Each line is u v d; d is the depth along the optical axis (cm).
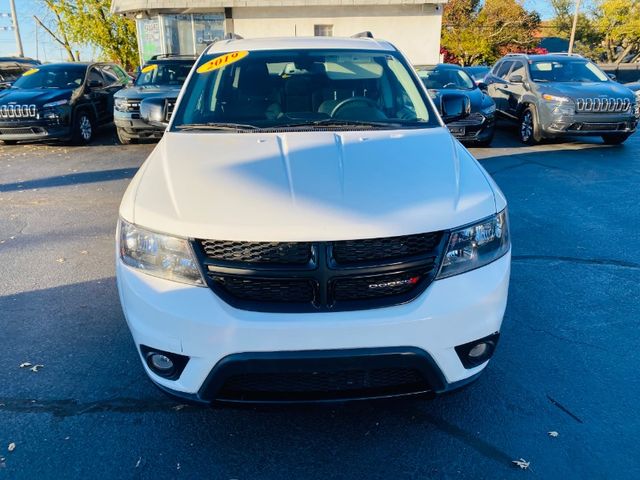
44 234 561
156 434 268
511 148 1012
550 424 272
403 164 271
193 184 254
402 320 222
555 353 333
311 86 372
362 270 222
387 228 224
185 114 355
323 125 336
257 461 251
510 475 241
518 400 290
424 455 253
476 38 3562
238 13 1833
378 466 247
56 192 729
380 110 362
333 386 231
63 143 1125
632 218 584
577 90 975
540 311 384
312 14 1845
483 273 241
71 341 352
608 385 303
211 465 249
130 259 242
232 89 370
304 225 222
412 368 229
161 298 229
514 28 3638
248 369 222
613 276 439
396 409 285
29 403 291
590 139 1118
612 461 248
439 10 1861
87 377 313
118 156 976
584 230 548
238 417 280
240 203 236
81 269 468
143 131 1030
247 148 292
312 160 273
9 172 856
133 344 348
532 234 538
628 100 962
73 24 2745
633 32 4556
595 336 352
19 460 251
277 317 221
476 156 936
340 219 225
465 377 243
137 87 1088
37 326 371
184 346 227
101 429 271
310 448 258
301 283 223
